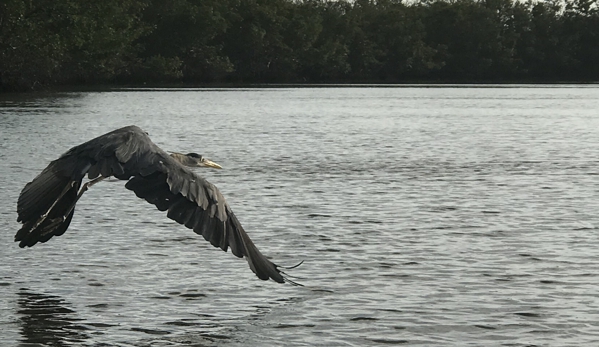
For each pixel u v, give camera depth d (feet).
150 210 50.83
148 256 38.86
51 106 166.50
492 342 27.17
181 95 234.17
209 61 346.74
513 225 47.01
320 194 58.18
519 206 53.67
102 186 60.08
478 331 28.27
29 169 67.62
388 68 418.92
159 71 325.42
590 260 38.24
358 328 28.58
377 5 437.17
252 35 361.71
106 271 36.06
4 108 157.17
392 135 110.73
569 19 427.74
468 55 419.54
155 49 341.62
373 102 206.59
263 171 71.00
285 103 196.34
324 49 382.01
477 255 39.34
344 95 249.55
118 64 309.42
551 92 287.89
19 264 37.11
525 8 432.66
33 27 217.15
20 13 212.43
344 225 46.85
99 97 212.84
